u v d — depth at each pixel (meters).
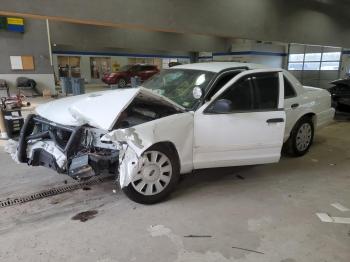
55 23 17.34
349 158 4.81
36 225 2.68
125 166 2.82
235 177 3.90
